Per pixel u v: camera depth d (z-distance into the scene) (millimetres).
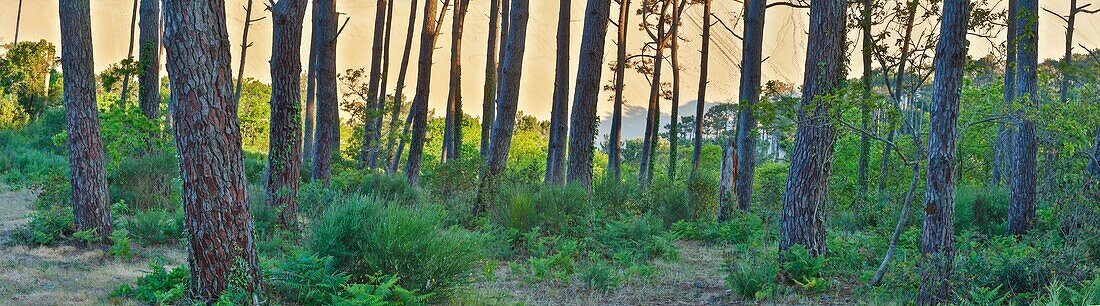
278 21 12031
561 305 8070
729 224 14359
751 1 16109
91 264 9109
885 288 8422
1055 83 14453
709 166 42344
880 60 8992
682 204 15719
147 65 18125
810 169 9352
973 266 7555
